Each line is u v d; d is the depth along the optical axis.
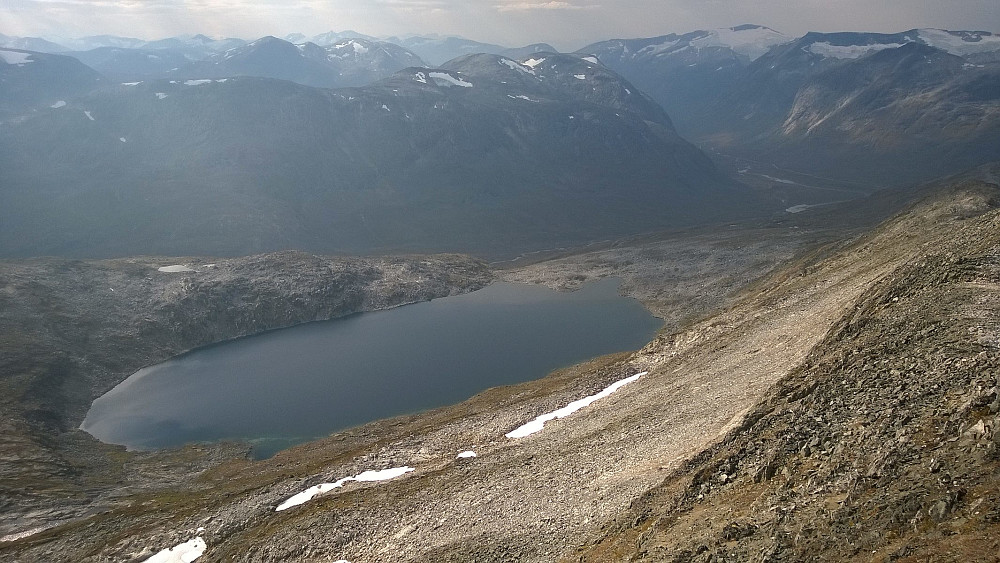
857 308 54.25
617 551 33.06
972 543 18.61
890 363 35.19
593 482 49.66
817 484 28.03
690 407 60.19
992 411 24.69
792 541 24.44
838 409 33.56
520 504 51.06
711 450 38.53
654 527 33.19
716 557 26.38
